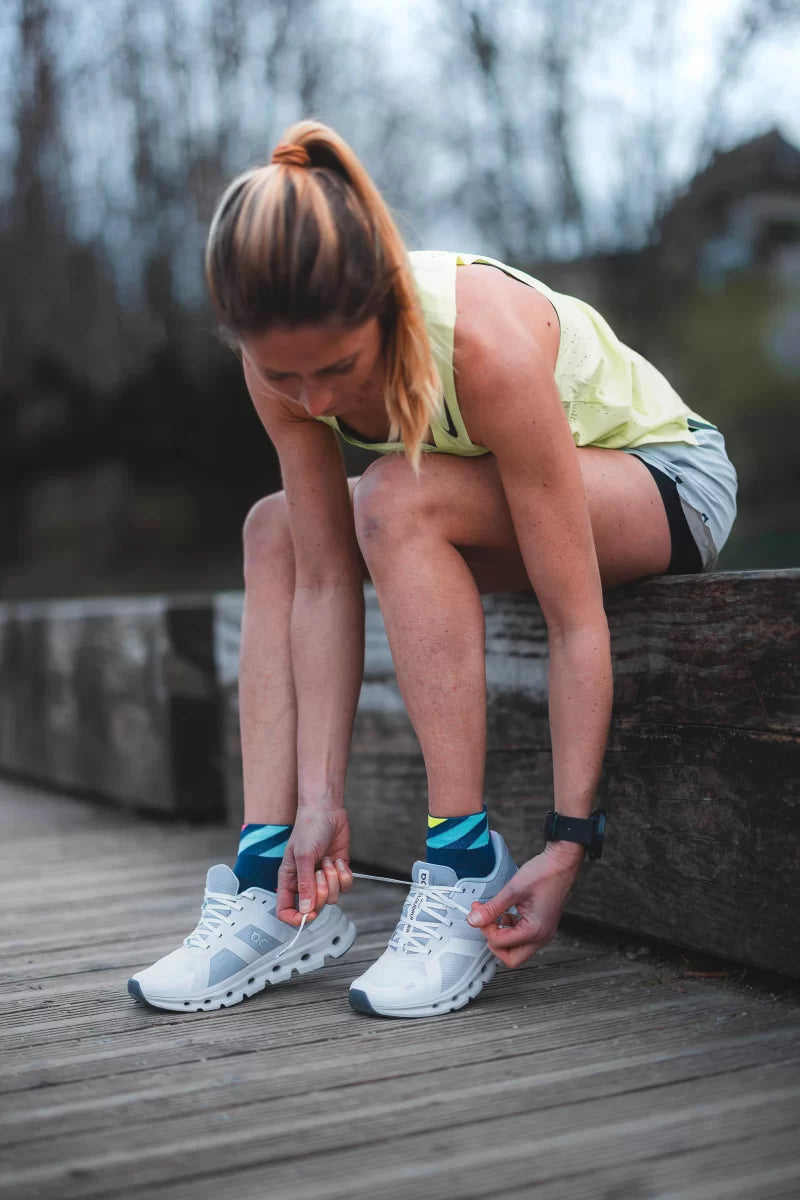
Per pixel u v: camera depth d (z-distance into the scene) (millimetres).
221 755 2869
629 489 1509
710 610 1449
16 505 14195
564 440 1323
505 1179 970
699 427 1696
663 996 1439
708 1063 1205
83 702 3301
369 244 1175
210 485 14953
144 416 14117
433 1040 1302
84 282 12359
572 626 1379
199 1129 1083
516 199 10766
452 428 1371
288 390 1257
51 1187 972
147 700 2936
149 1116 1115
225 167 10953
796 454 13766
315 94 10703
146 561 14023
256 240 1142
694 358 13602
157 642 2865
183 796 2859
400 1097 1144
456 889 1415
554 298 1517
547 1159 1002
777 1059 1211
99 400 13805
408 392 1277
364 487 1415
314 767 1489
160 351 13172
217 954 1457
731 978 1495
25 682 3723
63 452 14367
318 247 1140
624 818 1596
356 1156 1019
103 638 3154
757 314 13438
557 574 1358
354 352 1213
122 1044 1323
